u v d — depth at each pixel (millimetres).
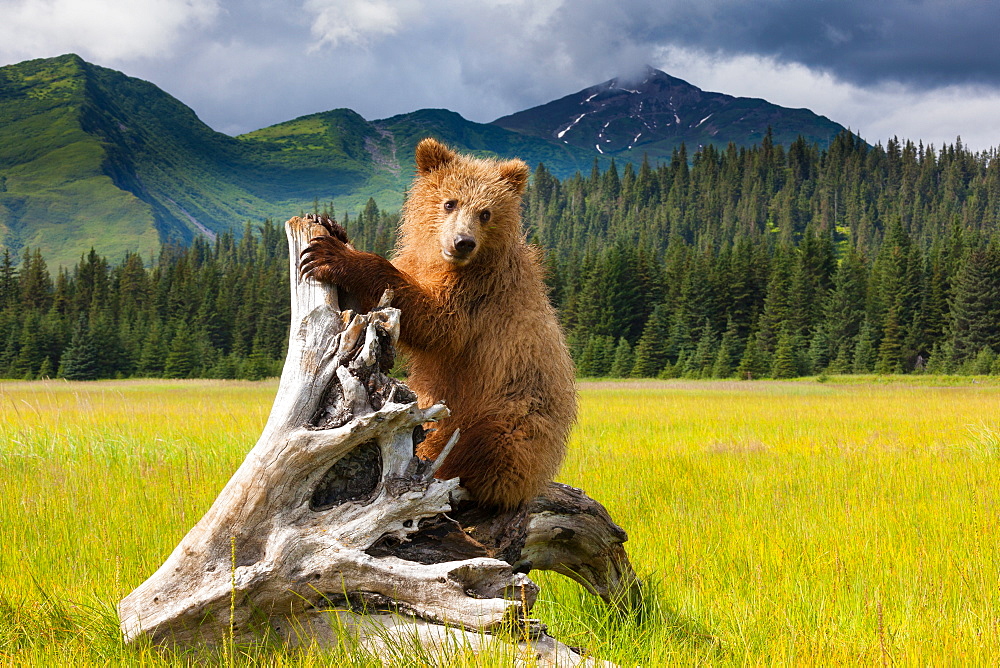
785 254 123000
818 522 9188
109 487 10039
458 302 5453
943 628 5844
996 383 65875
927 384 64312
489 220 5684
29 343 100875
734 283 110938
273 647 4301
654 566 7559
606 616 5867
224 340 119625
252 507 4191
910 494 10875
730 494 11031
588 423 23219
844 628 6074
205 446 13836
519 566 5965
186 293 124438
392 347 4773
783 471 13148
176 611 4156
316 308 4715
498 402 5375
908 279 102938
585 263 114500
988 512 9492
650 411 29469
